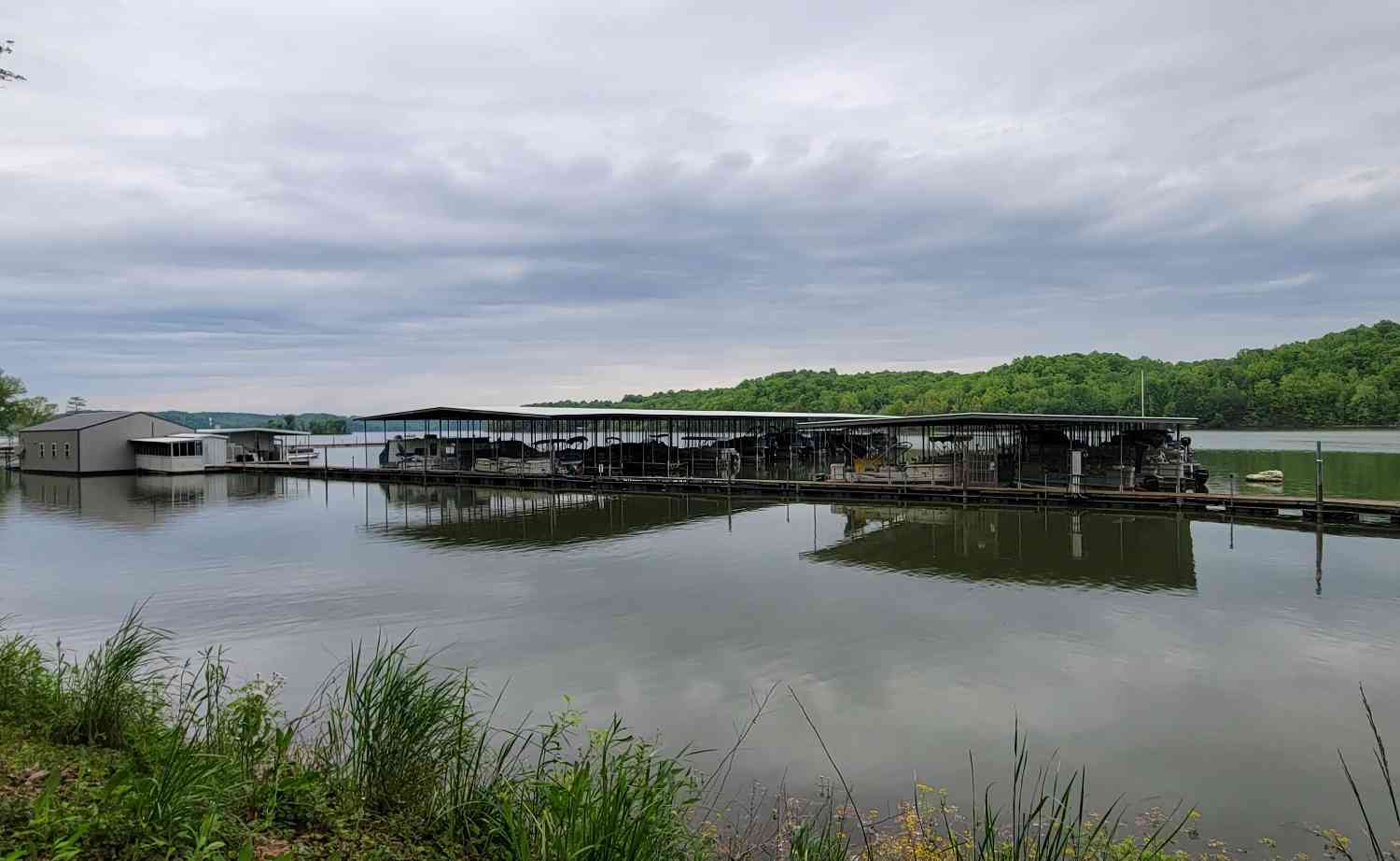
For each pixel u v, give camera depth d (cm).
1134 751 904
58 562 2064
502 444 4872
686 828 592
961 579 1764
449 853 502
